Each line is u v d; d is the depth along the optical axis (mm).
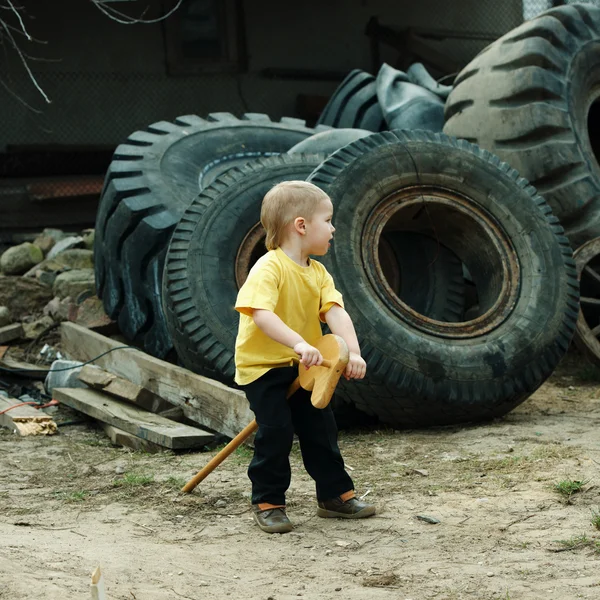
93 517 4746
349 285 6625
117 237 9055
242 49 14992
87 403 7160
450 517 4559
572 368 9211
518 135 8922
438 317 8430
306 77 15336
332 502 4594
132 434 6637
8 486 5477
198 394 6848
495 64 9211
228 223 7625
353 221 6863
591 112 10555
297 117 15242
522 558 3930
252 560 3994
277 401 4410
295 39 15273
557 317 7102
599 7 9750
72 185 13617
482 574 3748
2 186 13469
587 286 9312
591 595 3469
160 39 14586
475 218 7344
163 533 4445
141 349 9219
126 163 9414
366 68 15688
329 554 4074
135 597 3410
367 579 3721
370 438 6570
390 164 7102
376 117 11617
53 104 14023
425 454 5961
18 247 10836
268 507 4477
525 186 7516
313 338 4496
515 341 6883
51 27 13969
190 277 7418
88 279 10047
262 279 4215
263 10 15062
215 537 4367
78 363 8414
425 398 6551
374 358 6477
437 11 15914
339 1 15430
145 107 14578
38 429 6980
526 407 7633
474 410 6734
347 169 6969
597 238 8805
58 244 11117
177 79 14711
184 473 5676
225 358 7176
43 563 3734
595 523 4301
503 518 4512
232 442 4832
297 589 3611
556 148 8875
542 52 9000
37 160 13719
